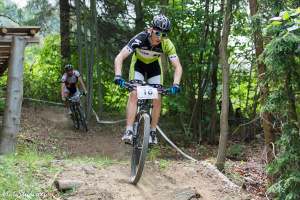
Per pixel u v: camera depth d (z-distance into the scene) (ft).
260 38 25.95
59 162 22.17
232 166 33.60
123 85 19.57
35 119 49.29
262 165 34.68
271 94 23.81
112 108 62.13
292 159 22.61
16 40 31.35
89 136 45.88
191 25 46.98
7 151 31.19
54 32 64.39
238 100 55.06
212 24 47.62
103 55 58.39
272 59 21.17
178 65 20.18
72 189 18.43
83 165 22.12
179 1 49.62
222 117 29.99
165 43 20.11
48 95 61.26
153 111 20.16
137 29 53.88
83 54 59.88
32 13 62.69
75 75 45.32
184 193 20.24
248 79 49.65
